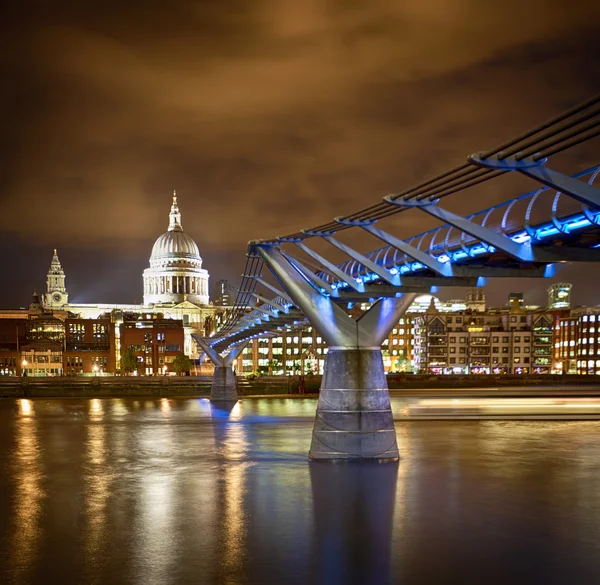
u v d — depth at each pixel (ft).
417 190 104.63
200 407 398.62
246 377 561.43
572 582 97.71
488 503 139.95
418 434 257.55
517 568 103.04
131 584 98.07
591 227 96.58
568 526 124.16
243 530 123.03
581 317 603.26
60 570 104.12
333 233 148.66
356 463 165.07
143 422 313.53
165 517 133.28
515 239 111.55
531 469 178.19
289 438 248.93
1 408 401.49
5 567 105.60
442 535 118.93
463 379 522.88
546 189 103.30
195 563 106.11
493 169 84.02
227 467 187.01
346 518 129.29
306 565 104.78
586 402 404.77
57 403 438.81
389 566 104.01
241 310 299.79
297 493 147.64
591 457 199.72
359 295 160.66
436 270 128.47
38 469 189.88
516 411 349.82
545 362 644.69
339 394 165.48
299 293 163.84
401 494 146.20
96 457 210.38
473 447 220.02
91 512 138.41
